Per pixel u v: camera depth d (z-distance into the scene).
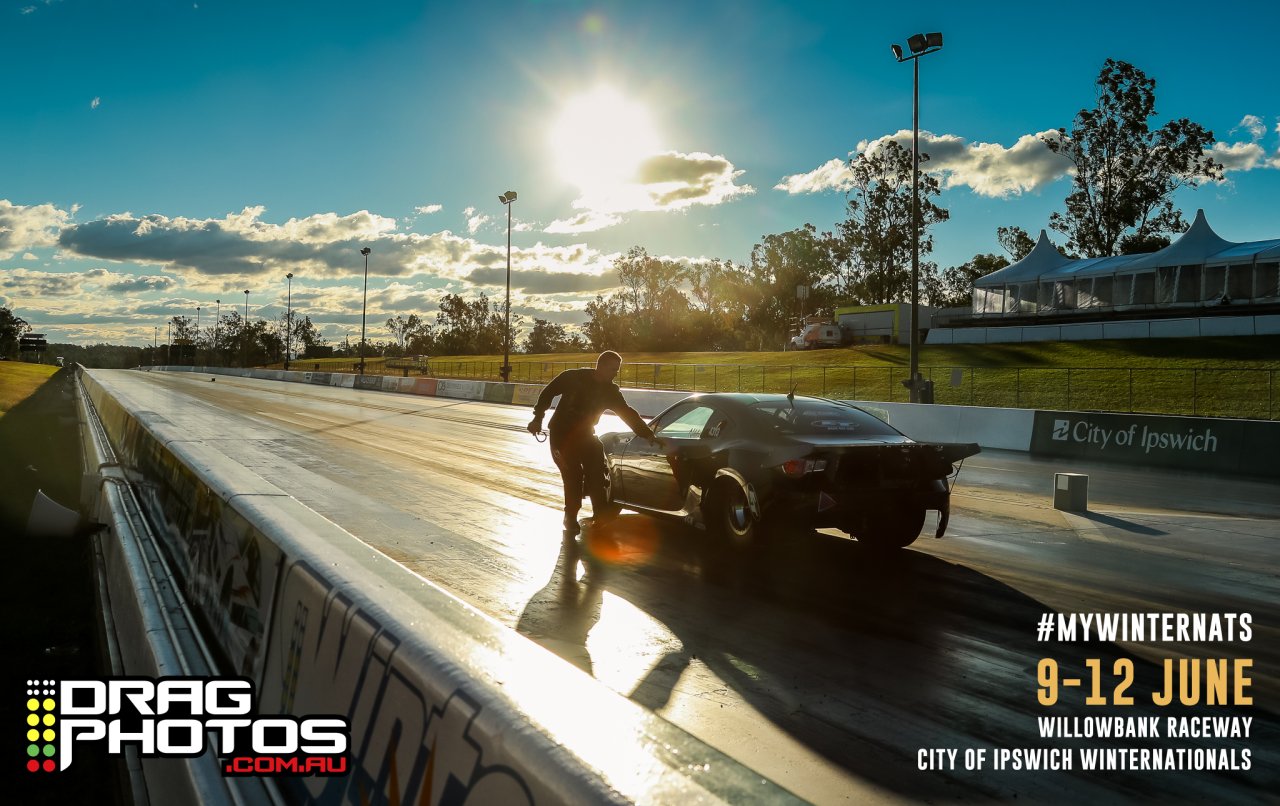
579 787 1.09
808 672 4.46
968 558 7.27
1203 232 45.81
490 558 7.06
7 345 160.38
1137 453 16.73
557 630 5.15
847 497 6.48
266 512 3.25
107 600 5.68
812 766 3.41
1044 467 15.76
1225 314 43.25
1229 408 25.81
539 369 61.72
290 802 2.25
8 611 5.86
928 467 6.72
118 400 14.48
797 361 52.84
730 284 102.75
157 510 6.27
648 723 1.29
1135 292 47.22
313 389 48.28
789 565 6.86
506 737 1.30
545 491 10.88
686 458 7.53
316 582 2.40
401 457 14.51
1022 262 54.72
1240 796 3.25
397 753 1.68
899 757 3.51
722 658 4.67
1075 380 32.19
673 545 7.60
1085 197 64.44
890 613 5.55
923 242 74.44
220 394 39.28
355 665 1.99
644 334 108.00
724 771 1.12
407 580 2.29
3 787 3.49
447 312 143.75
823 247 96.00
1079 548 7.84
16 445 16.20
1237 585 6.50
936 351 48.75
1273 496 12.02
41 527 7.96
